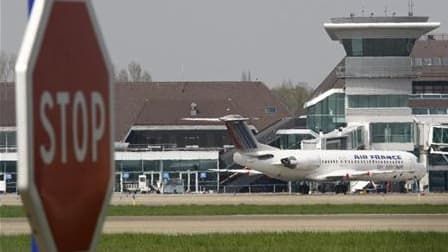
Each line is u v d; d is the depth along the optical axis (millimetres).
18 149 22422
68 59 23828
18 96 22375
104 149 24344
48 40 23484
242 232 195750
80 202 23875
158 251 152875
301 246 160875
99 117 24312
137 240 172750
